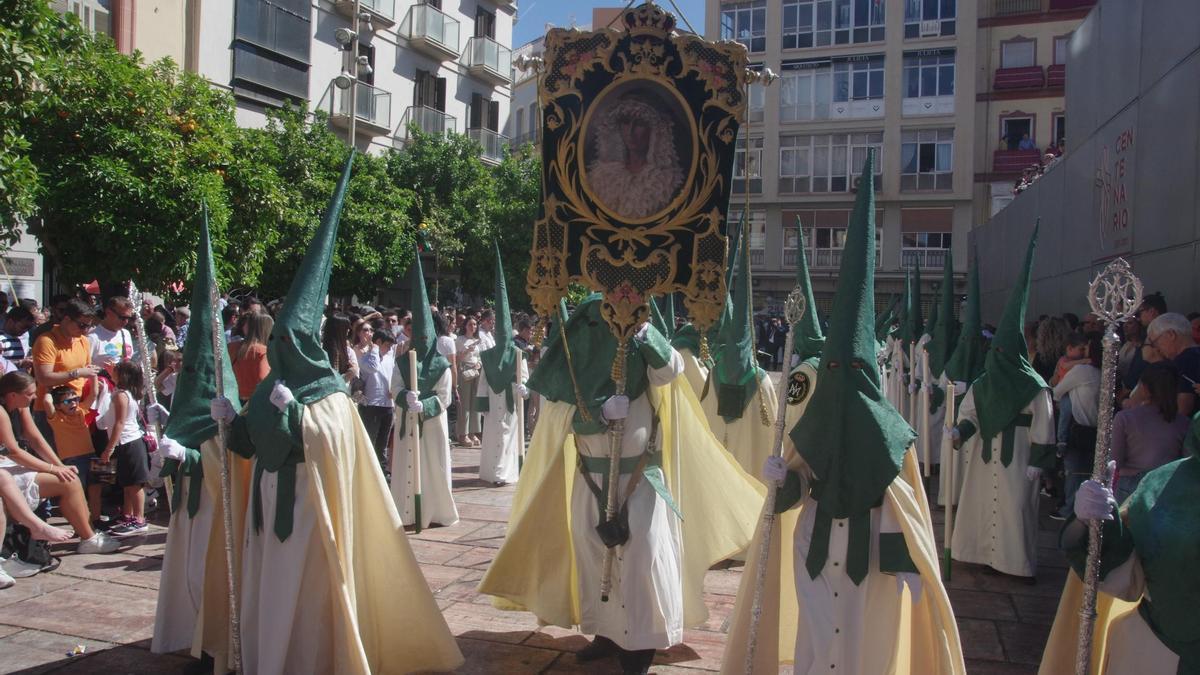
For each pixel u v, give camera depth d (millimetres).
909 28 36375
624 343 4793
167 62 13117
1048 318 9516
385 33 25484
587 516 4902
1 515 6238
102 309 10031
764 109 38219
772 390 7672
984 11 35438
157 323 9812
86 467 7605
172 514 5047
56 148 10719
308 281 4582
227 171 12320
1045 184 16078
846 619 3799
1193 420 3234
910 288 14422
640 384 4926
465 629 5531
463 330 14359
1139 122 10617
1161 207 9789
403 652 4656
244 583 4523
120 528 7402
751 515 5648
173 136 11305
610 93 4898
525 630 5531
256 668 4430
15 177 8422
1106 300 3295
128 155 10984
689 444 5574
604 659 5059
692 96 4848
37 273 15469
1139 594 3312
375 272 17719
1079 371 7910
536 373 5156
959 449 7672
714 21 38812
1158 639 3230
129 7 18125
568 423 5234
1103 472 3268
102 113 10852
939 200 36062
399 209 18703
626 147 4883
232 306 12273
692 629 5629
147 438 7711
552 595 5227
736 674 4250
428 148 21797
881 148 36750
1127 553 3271
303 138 17625
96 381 7773
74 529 7035
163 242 10922
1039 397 6789
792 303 3982
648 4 4863
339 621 4277
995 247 21719
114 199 10633
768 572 4281
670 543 4867
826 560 3846
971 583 6840
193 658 4961
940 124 36000
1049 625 5879
